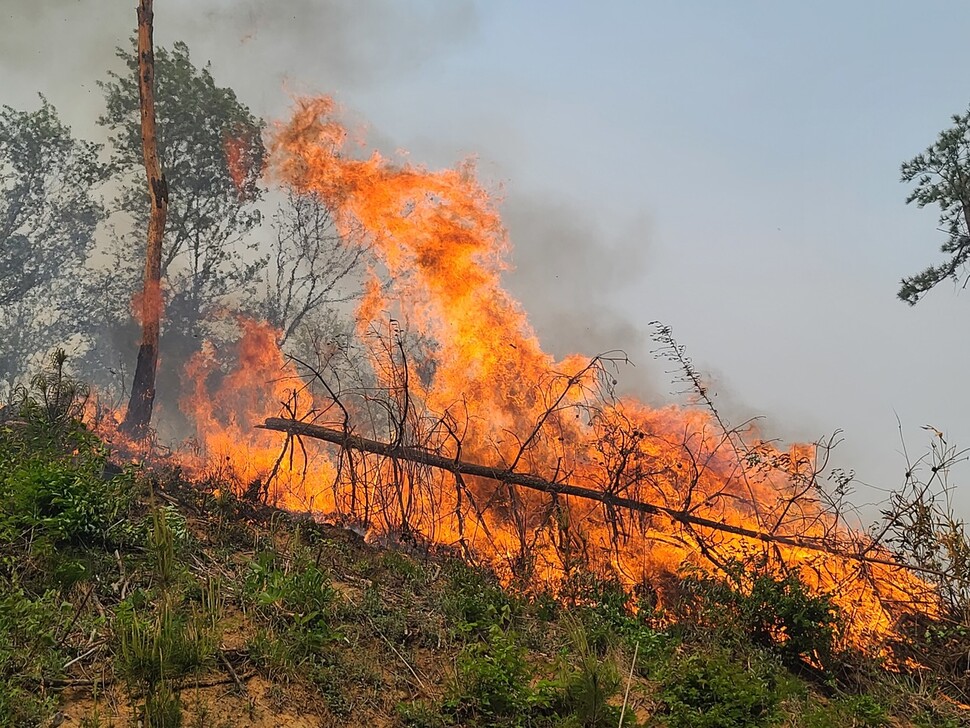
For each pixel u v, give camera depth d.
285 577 6.57
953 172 22.02
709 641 7.74
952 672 8.11
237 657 5.44
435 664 6.11
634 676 6.75
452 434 9.70
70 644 5.12
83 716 4.54
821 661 7.90
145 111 13.05
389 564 8.09
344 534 8.82
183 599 6.05
